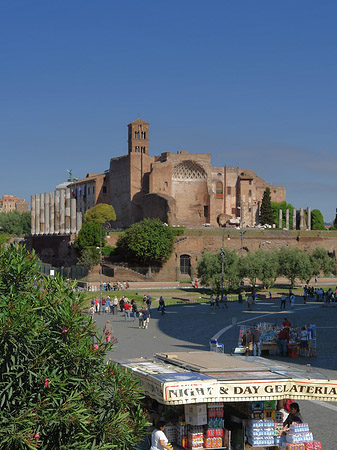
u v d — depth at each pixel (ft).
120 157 508.53
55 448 38.50
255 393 46.55
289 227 568.82
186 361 53.98
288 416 52.95
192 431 49.14
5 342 37.14
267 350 118.93
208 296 293.23
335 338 142.51
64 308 41.32
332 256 424.05
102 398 41.65
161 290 321.11
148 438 52.24
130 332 158.40
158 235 372.79
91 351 40.98
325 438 61.21
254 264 305.32
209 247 403.95
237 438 50.90
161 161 502.38
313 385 47.37
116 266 352.90
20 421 36.27
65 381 39.45
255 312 214.07
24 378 38.73
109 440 40.34
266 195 514.68
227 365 51.98
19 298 39.78
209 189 510.99
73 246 402.72
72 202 431.02
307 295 296.92
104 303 238.27
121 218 505.66
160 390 45.60
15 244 43.70
